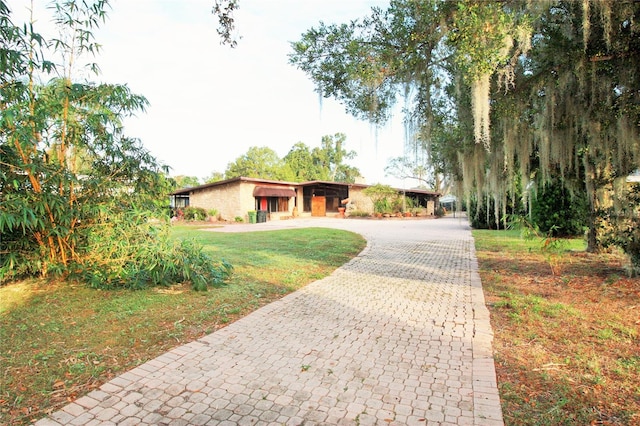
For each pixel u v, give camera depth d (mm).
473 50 3627
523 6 4164
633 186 5574
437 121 5832
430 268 7480
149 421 2301
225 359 3189
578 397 2488
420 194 31375
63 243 5160
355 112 5699
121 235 5141
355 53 4602
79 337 3619
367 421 2277
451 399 2510
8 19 3967
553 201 10500
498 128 5750
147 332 3789
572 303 4555
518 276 6312
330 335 3756
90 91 5012
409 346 3451
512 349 3330
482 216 16953
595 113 4918
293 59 4996
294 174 46188
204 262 5766
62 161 4980
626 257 5699
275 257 8719
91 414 2373
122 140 5586
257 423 2273
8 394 2590
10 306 4398
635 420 2207
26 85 4406
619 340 3410
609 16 3629
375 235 14320
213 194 25094
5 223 4035
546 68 4492
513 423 2227
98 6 4902
